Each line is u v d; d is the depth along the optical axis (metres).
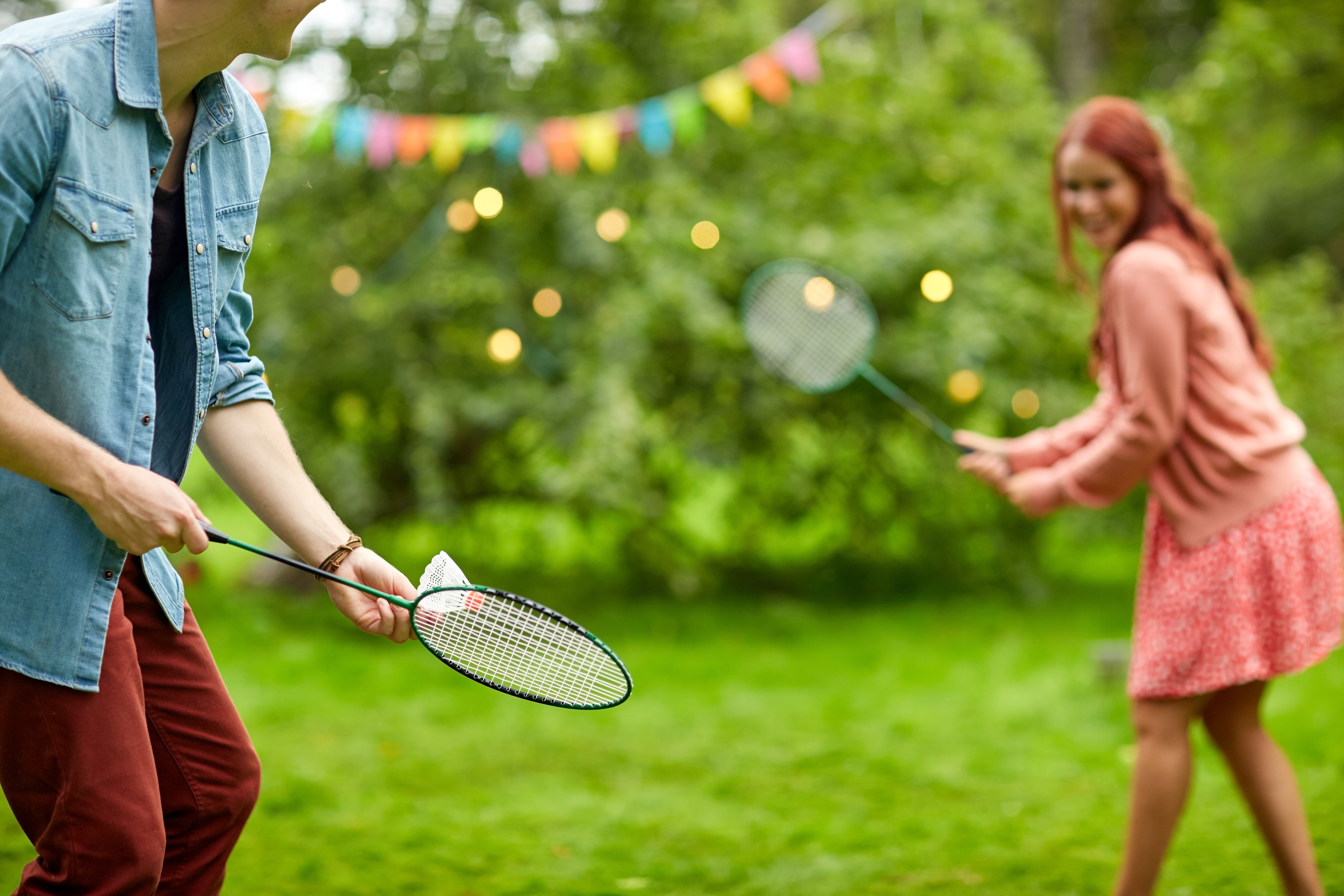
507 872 3.15
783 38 6.71
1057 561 9.12
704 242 6.46
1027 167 7.70
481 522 7.66
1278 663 2.50
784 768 4.14
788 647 6.16
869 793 3.84
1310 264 8.01
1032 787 3.88
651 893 2.99
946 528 7.75
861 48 7.55
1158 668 2.52
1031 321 7.15
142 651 1.86
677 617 6.83
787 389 6.89
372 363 6.44
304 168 6.59
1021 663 5.68
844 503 7.81
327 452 6.61
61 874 1.71
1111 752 4.25
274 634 6.16
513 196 6.57
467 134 5.23
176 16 1.71
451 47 6.30
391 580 1.98
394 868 3.16
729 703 5.04
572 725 4.70
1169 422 2.52
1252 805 2.62
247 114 1.94
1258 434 2.54
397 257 6.70
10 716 1.70
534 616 1.93
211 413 2.01
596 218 6.35
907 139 7.39
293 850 3.29
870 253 6.59
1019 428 7.19
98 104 1.65
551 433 6.26
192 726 1.89
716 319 6.21
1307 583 2.53
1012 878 3.08
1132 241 2.75
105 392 1.69
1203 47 8.03
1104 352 2.74
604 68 6.63
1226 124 9.94
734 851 3.31
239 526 8.52
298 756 4.21
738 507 7.91
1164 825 2.51
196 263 1.84
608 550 7.98
